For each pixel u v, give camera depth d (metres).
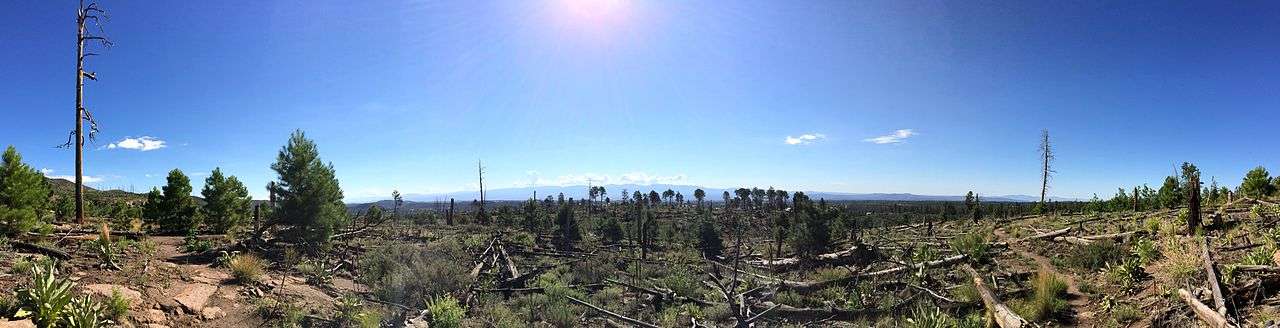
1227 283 11.24
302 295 12.73
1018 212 50.03
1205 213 21.98
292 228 18.55
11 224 13.68
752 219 56.62
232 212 22.91
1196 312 10.63
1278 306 9.87
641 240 35.19
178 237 19.94
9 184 14.20
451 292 15.55
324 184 18.66
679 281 19.17
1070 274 16.39
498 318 13.90
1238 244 14.84
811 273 21.89
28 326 7.64
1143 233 19.14
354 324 11.38
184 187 22.14
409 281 15.00
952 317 13.85
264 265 14.95
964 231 33.09
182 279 11.80
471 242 29.28
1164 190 32.59
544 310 15.46
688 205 108.56
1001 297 15.04
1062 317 12.81
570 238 37.03
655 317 15.73
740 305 15.52
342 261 18.19
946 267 19.66
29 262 10.64
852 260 23.22
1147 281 13.24
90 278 10.62
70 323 7.97
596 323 15.02
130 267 11.97
